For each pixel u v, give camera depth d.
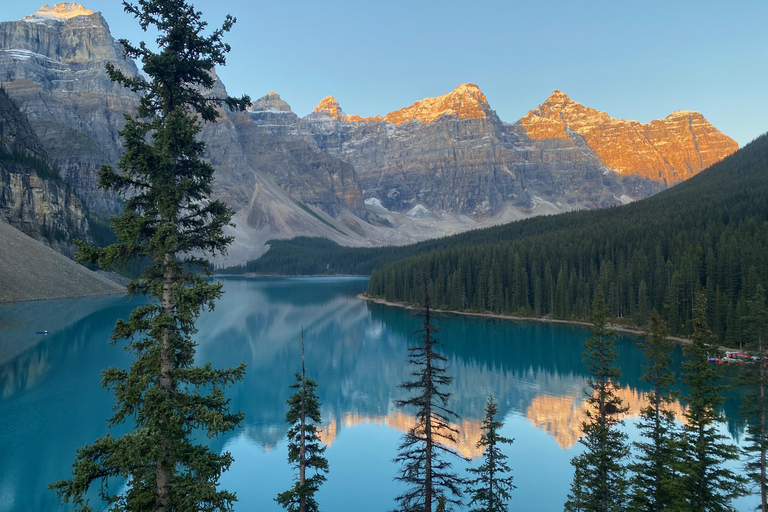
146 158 17.22
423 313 27.28
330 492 47.44
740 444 53.69
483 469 35.56
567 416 67.81
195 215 18.81
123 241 17.67
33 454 51.53
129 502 17.09
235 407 74.69
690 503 30.23
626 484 33.09
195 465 16.73
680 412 64.38
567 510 35.78
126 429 58.38
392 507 44.09
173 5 17.78
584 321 143.75
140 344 17.97
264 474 51.56
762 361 31.31
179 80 18.48
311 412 29.23
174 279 18.30
